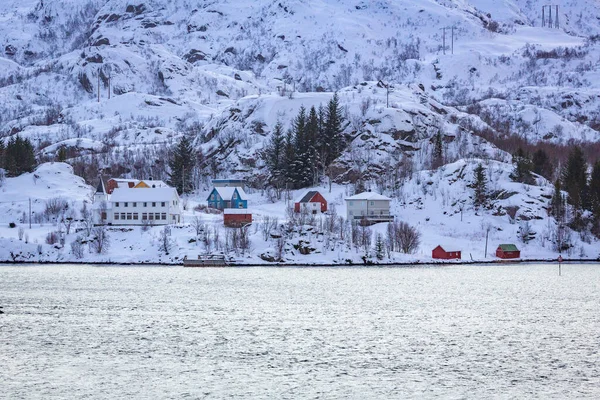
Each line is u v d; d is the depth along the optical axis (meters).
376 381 150.75
